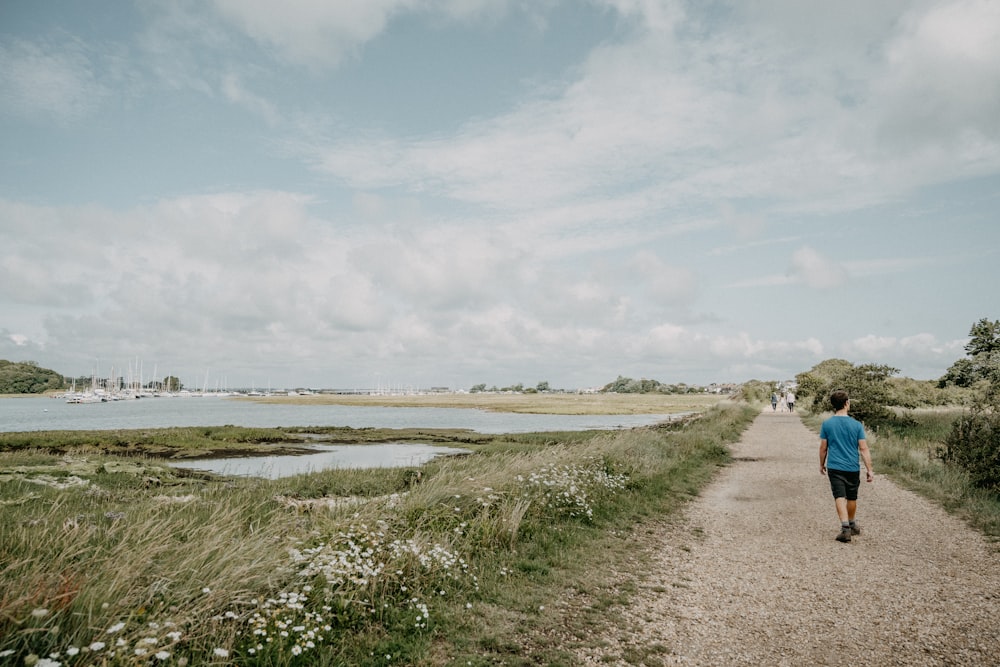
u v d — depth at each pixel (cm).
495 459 1323
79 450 2744
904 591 573
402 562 563
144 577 441
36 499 1014
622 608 538
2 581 380
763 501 1082
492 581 594
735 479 1352
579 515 888
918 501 1039
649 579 625
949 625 486
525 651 444
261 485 1473
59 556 457
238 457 2656
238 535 607
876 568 653
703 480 1329
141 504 924
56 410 10894
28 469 1565
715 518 942
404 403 13625
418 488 867
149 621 375
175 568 459
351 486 1461
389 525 669
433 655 431
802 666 418
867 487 1198
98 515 843
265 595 455
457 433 3953
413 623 473
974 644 449
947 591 570
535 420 6206
